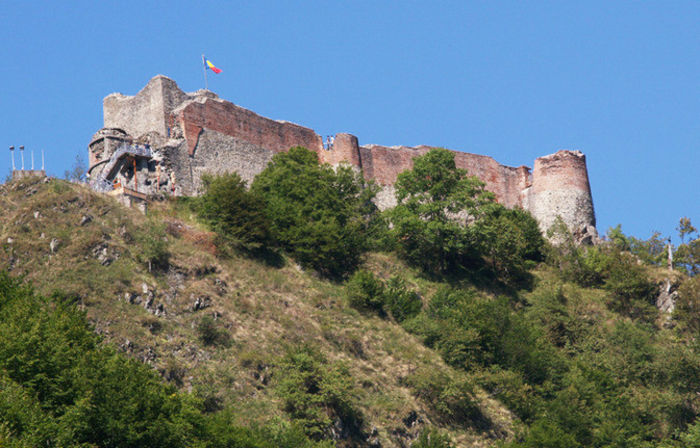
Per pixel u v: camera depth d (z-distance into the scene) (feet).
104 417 547.08
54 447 512.63
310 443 648.79
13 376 551.18
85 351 602.03
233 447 592.19
